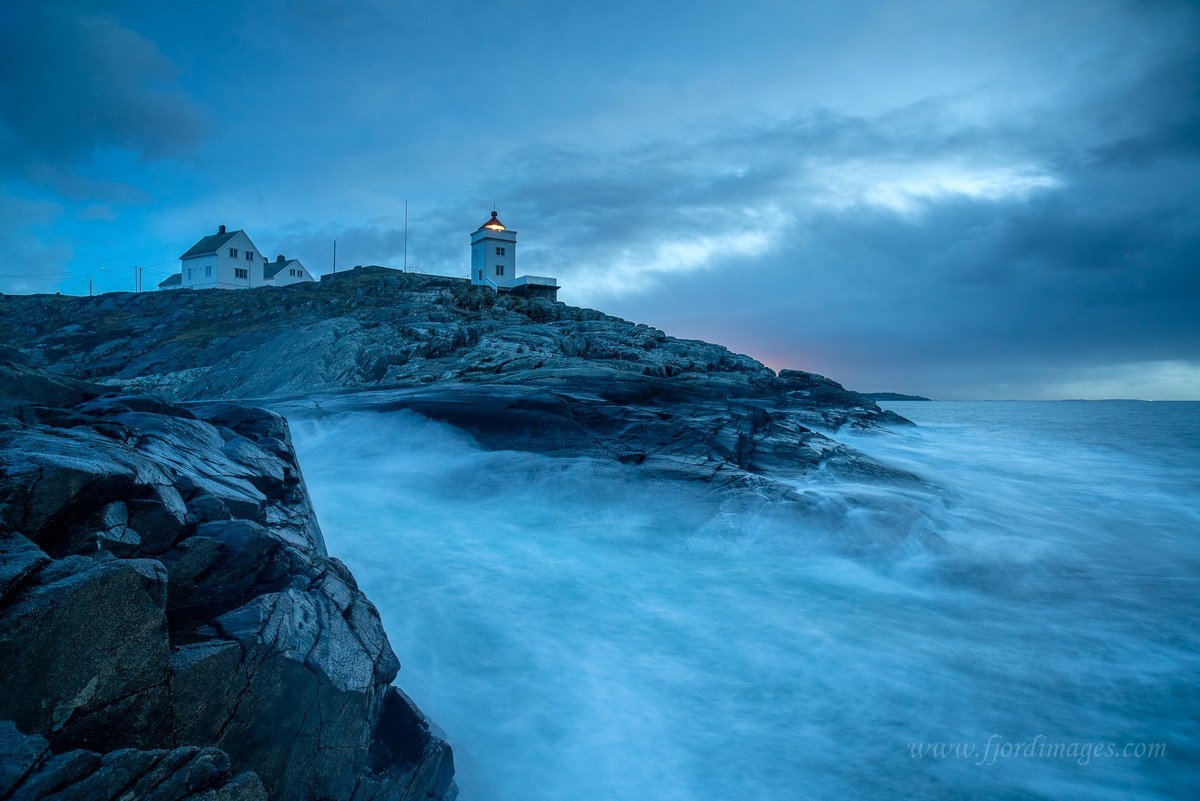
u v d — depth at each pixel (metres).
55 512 4.32
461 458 17.52
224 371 43.75
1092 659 9.04
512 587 10.46
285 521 7.05
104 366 51.47
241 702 4.27
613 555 12.55
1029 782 6.59
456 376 32.25
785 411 34.72
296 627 4.89
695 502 14.75
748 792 6.43
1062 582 11.92
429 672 7.88
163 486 5.38
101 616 3.55
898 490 16.77
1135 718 7.68
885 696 8.02
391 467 17.20
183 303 69.88
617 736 7.09
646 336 47.50
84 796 3.06
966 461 28.06
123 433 6.63
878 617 10.27
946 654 9.09
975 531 14.41
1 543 3.75
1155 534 15.45
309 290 71.69
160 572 3.97
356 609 5.81
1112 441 38.59
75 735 3.43
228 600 5.08
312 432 19.59
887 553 12.77
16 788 2.84
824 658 8.88
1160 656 9.14
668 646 9.05
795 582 11.61
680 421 20.69
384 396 22.83
